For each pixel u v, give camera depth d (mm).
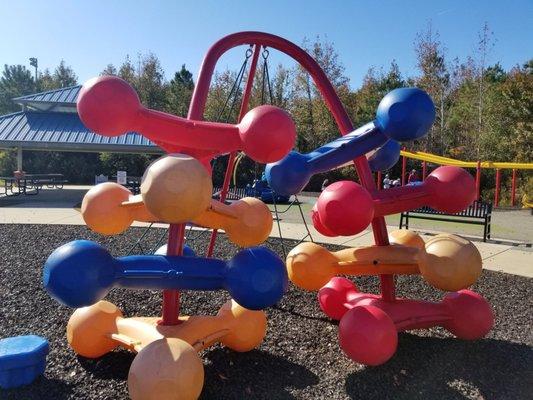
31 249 7734
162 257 3154
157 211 2670
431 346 4102
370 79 43188
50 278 2850
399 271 3977
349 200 3432
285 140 3059
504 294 5852
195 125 3137
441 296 5652
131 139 20453
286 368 3607
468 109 33344
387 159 4598
